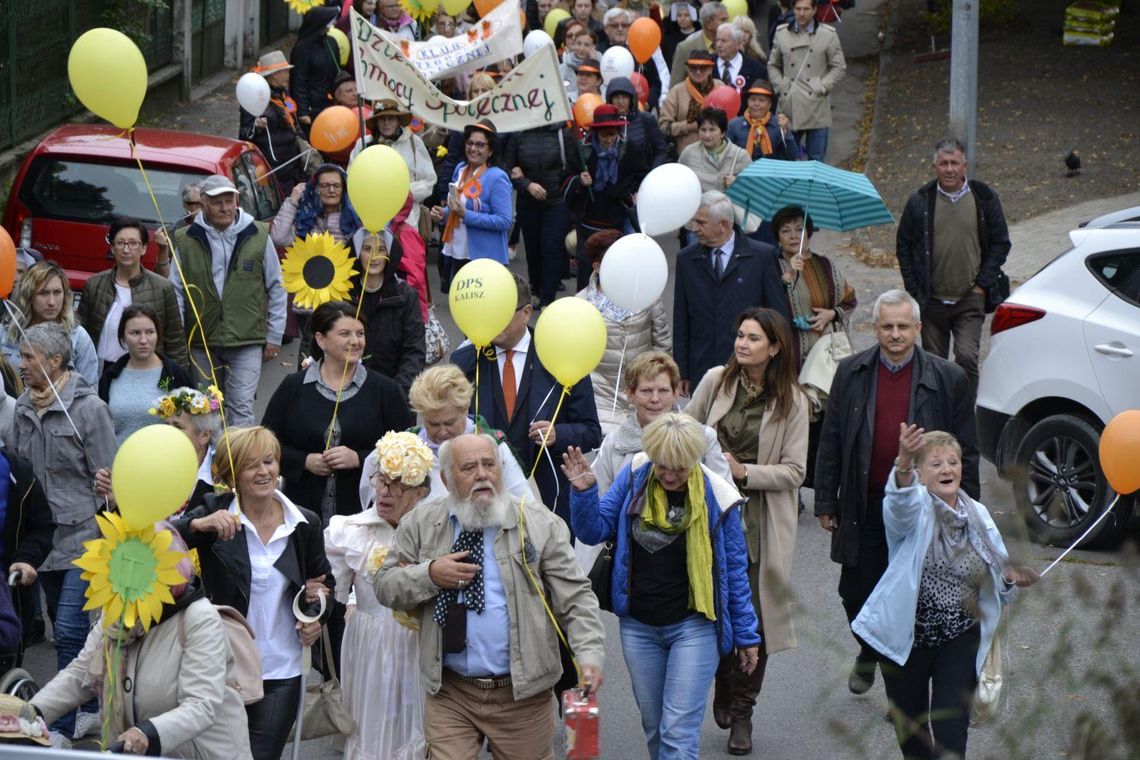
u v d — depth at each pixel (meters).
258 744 14.11
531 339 18.11
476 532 13.62
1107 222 24.47
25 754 7.79
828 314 22.94
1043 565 21.02
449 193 31.28
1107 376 23.05
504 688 13.59
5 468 15.89
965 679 14.30
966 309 26.67
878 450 17.03
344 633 15.17
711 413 17.12
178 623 12.30
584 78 38.09
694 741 14.68
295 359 32.78
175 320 23.52
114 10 47.56
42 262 20.92
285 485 17.88
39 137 42.59
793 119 42.78
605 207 33.94
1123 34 59.22
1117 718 8.44
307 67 41.44
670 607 14.73
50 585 18.25
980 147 47.94
